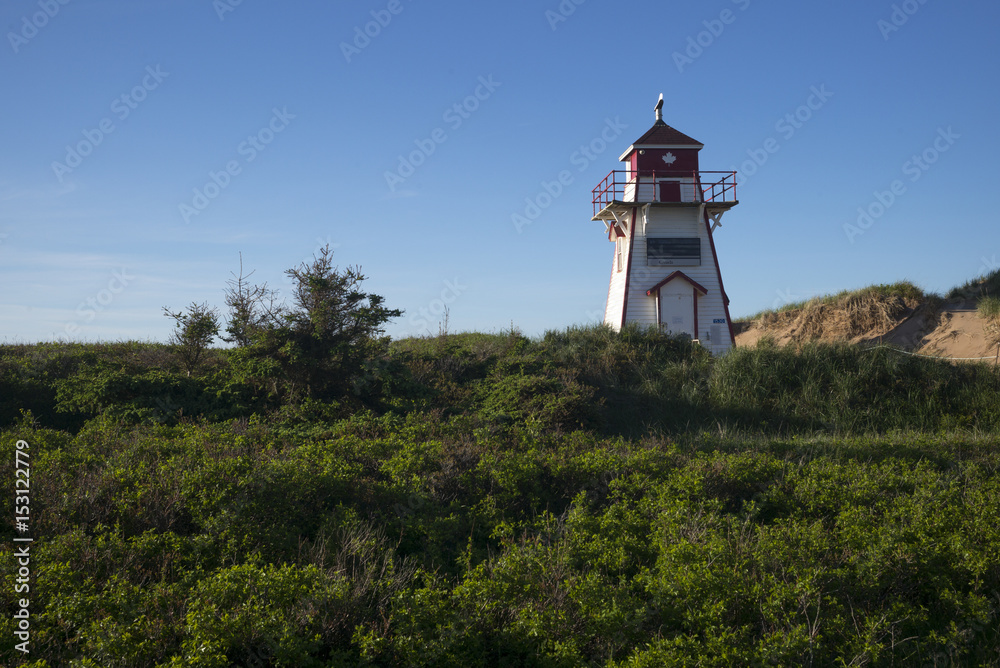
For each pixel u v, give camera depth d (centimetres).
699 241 2739
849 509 828
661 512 820
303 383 1539
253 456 972
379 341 1686
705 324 2717
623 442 1311
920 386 1822
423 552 759
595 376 1842
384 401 1563
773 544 691
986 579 668
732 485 973
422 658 522
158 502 756
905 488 966
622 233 2862
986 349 2406
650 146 2745
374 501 853
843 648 557
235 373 1544
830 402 1770
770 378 1845
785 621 569
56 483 786
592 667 547
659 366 1955
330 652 535
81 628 523
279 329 1538
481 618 585
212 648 484
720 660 510
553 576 630
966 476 1020
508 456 998
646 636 579
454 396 1692
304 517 804
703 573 606
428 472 973
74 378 1513
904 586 664
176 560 655
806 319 3144
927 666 563
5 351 1984
